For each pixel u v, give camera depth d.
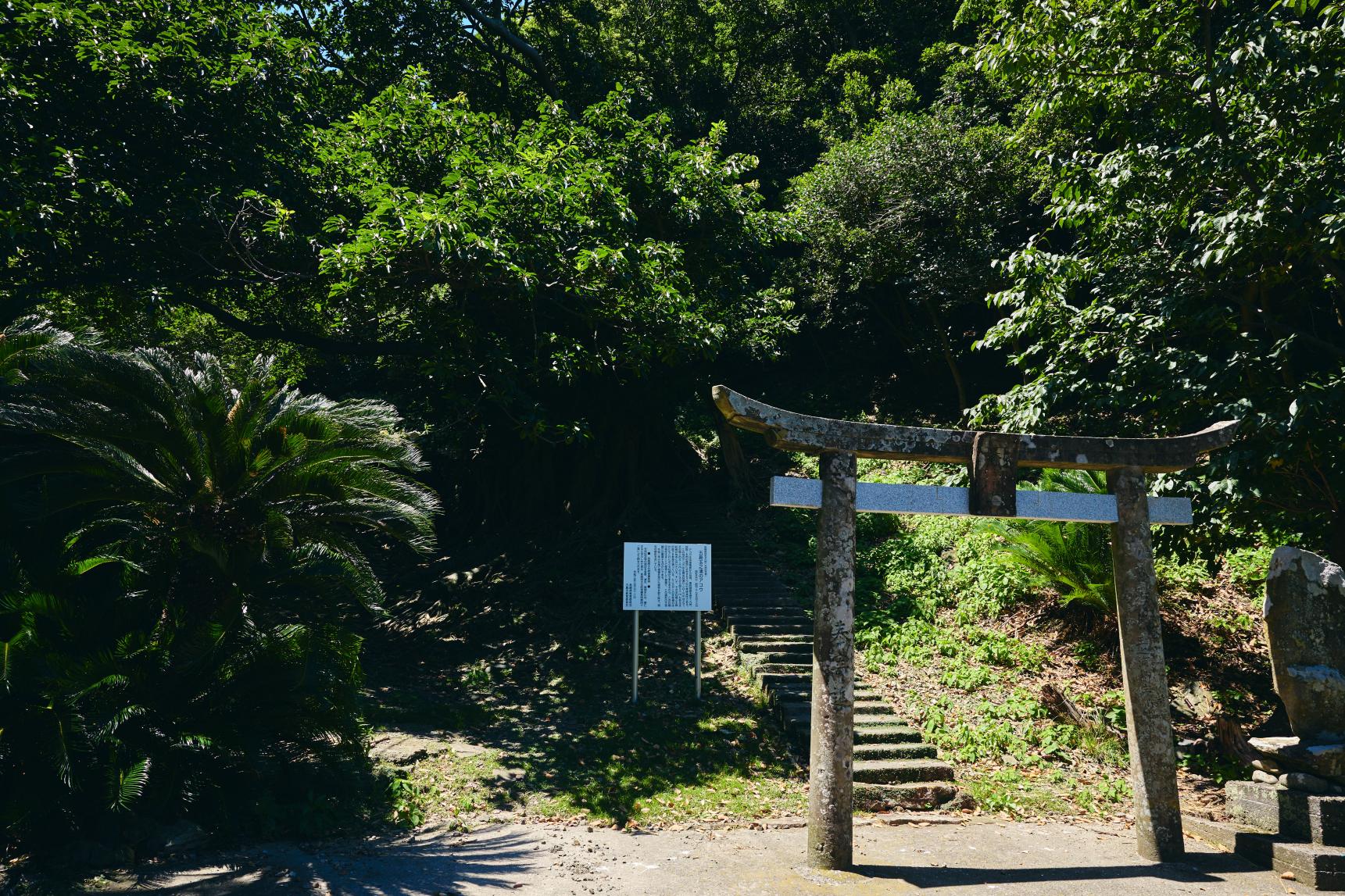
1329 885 6.82
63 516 8.49
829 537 7.26
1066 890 6.73
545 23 20.56
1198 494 9.32
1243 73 8.98
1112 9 9.56
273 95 13.22
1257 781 8.20
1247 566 13.78
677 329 13.33
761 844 7.90
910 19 27.33
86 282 13.05
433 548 9.13
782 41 28.70
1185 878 7.05
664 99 24.20
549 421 18.09
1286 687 7.95
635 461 18.77
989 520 13.68
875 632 13.46
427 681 13.04
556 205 12.55
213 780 7.80
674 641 13.76
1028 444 7.70
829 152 22.44
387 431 9.47
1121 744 10.70
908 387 24.30
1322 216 8.44
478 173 12.40
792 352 26.58
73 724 6.91
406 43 18.64
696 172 14.91
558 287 13.95
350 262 11.38
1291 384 9.61
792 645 12.98
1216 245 8.91
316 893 6.35
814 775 7.21
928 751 10.20
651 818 8.62
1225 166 9.00
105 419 7.66
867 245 20.11
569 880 6.78
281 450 8.39
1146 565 7.83
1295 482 9.74
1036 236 10.81
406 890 6.47
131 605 8.16
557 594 15.57
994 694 11.78
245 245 12.84
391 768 9.27
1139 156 9.68
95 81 11.85
